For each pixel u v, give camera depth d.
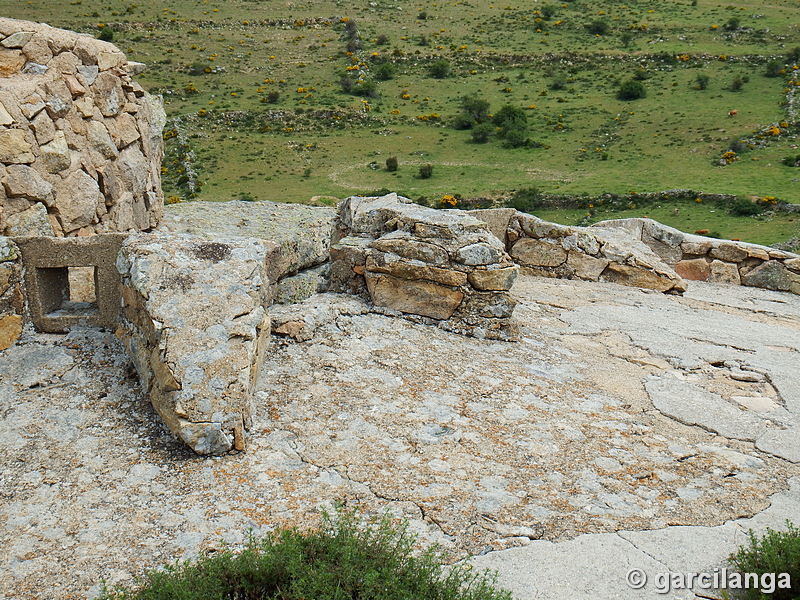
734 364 8.39
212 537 4.86
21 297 7.13
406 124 67.50
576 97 73.69
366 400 6.69
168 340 5.93
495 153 61.53
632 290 11.45
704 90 72.81
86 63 9.38
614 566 4.76
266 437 6.00
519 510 5.30
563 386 7.45
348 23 91.38
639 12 98.50
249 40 87.00
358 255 8.76
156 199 11.56
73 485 5.35
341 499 5.30
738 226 45.03
